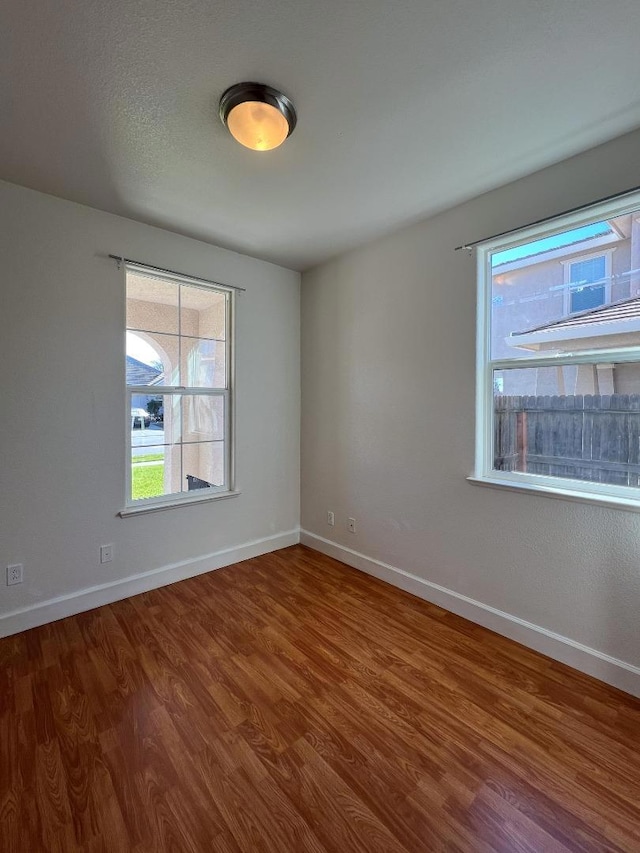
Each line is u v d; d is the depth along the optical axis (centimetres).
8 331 204
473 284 218
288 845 110
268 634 211
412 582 255
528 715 156
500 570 212
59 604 223
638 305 171
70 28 118
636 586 167
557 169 185
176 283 271
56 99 144
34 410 213
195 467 286
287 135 153
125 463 248
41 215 211
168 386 271
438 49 126
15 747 140
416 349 249
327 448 318
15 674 178
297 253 295
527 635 200
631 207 170
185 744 142
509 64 132
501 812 119
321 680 176
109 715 155
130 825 115
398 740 145
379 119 156
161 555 265
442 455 237
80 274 225
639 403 172
